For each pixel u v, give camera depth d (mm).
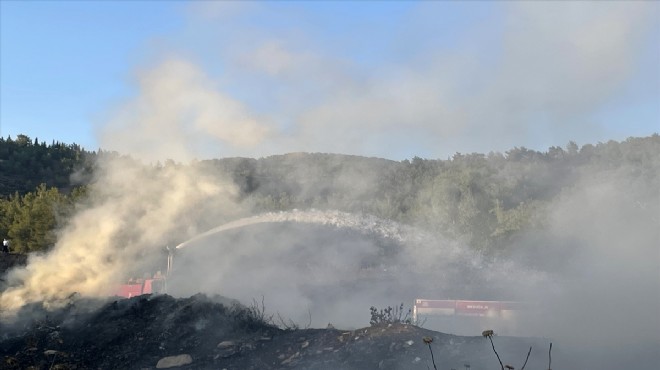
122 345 13297
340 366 11438
